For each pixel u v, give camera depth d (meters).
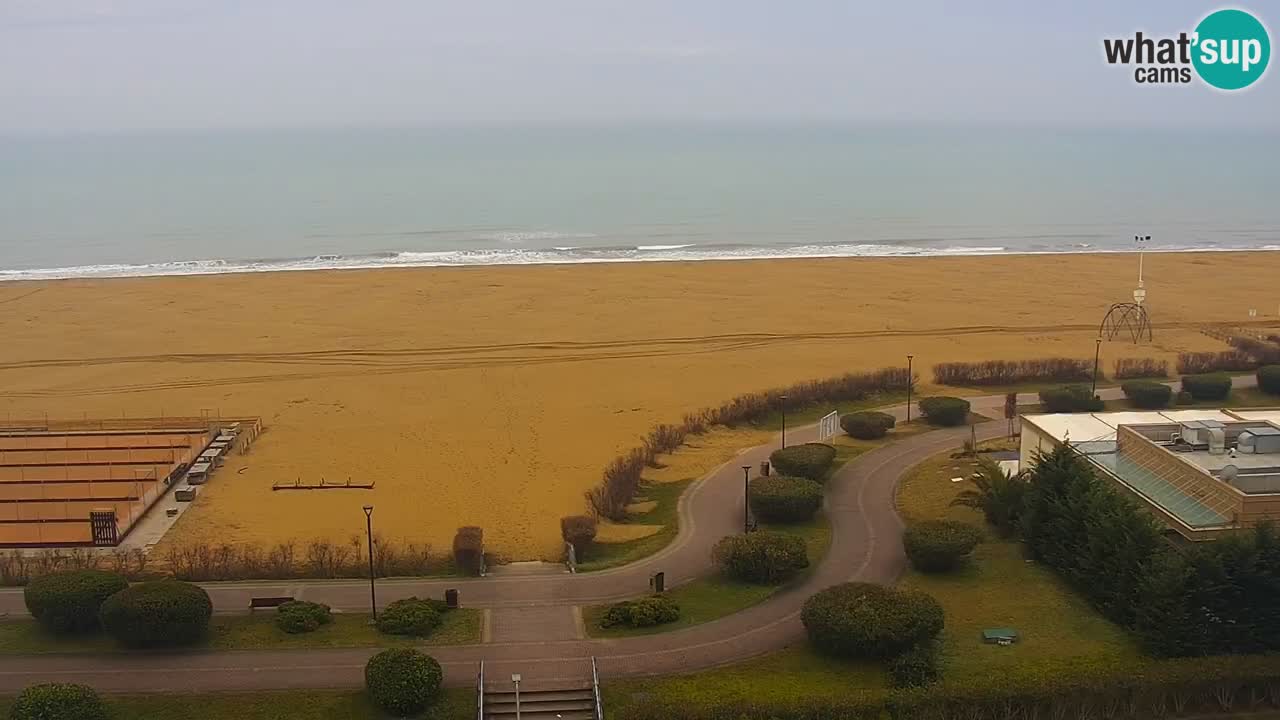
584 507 62.78
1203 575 41.47
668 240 171.50
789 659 42.84
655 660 42.94
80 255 156.12
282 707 39.44
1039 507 51.38
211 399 84.44
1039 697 37.72
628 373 92.19
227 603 48.25
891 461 67.62
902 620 41.91
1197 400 81.81
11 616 46.59
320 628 45.56
